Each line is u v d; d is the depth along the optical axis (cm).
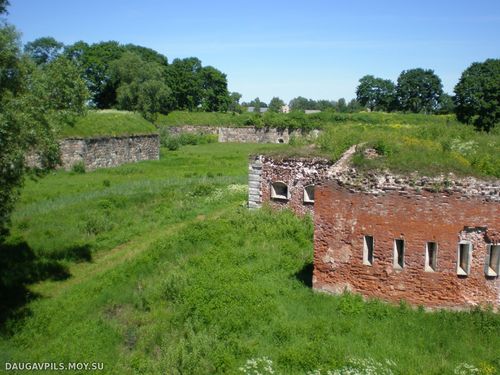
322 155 2575
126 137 4878
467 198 1541
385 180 1609
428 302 1586
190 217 2881
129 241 2556
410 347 1376
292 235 2344
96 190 3438
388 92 10500
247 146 7262
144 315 1686
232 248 2172
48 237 2467
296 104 18088
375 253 1630
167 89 7756
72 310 1761
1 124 1527
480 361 1303
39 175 2039
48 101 1964
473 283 1563
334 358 1295
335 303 1627
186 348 1382
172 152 6241
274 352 1358
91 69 8400
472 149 1848
